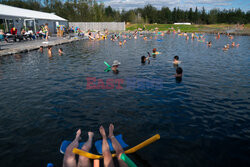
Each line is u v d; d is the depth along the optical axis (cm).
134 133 366
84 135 362
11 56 1300
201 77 762
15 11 2417
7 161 296
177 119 418
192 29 5869
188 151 314
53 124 402
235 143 333
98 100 529
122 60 1161
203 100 524
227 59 1174
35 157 304
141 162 290
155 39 2864
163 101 518
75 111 461
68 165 276
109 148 316
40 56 1312
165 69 913
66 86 656
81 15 5981
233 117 426
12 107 487
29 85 670
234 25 6366
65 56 1316
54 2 6184
